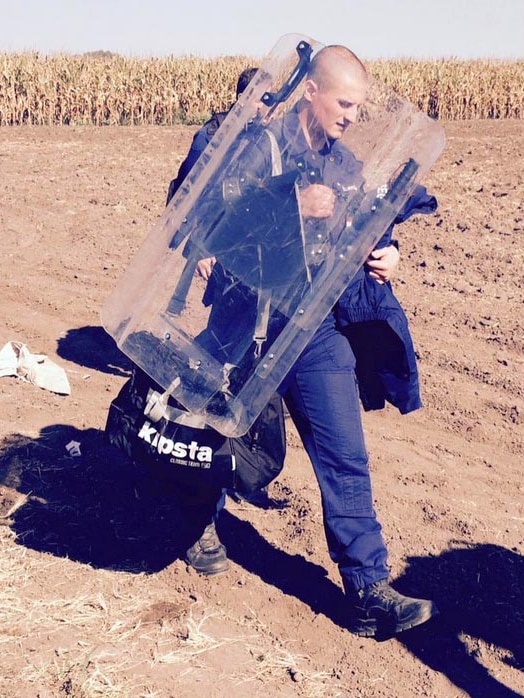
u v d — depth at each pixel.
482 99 29.56
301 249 3.36
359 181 3.37
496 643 3.91
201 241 3.49
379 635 3.92
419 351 7.32
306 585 4.29
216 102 28.30
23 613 3.98
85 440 5.67
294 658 3.78
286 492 5.12
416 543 4.62
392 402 4.07
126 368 7.04
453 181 14.17
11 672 3.58
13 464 5.32
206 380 3.56
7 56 26.16
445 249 10.23
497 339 7.56
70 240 10.69
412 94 29.52
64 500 4.98
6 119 25.77
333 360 3.82
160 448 3.80
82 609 4.04
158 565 4.42
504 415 6.27
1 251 10.15
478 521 4.86
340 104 3.31
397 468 5.49
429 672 3.73
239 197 3.38
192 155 4.08
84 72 26.23
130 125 26.52
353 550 3.85
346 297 3.79
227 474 3.82
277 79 3.43
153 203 12.54
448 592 4.23
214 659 3.74
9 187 13.33
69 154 17.41
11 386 6.46
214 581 4.30
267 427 3.85
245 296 3.49
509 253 10.04
